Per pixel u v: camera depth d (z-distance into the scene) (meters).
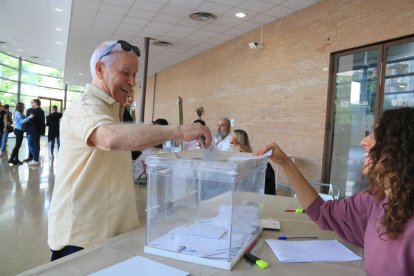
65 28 7.82
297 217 1.51
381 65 3.77
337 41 4.25
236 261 0.96
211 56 7.47
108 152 1.19
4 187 4.67
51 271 0.88
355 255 1.07
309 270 0.94
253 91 5.92
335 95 4.38
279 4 4.64
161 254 0.99
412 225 0.81
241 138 3.69
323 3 4.45
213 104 7.38
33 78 14.04
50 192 4.48
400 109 0.90
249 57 6.05
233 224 0.96
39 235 2.93
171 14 5.27
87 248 1.04
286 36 5.12
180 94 9.29
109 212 1.21
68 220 1.16
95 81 1.24
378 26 3.72
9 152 8.82
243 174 1.01
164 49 7.71
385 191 0.92
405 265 0.81
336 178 4.39
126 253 1.00
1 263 2.38
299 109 4.85
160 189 1.06
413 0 3.36
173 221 1.09
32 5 6.38
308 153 4.68
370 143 1.01
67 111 1.16
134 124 1.00
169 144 2.52
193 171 1.03
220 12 5.07
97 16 5.58
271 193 2.37
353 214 1.17
